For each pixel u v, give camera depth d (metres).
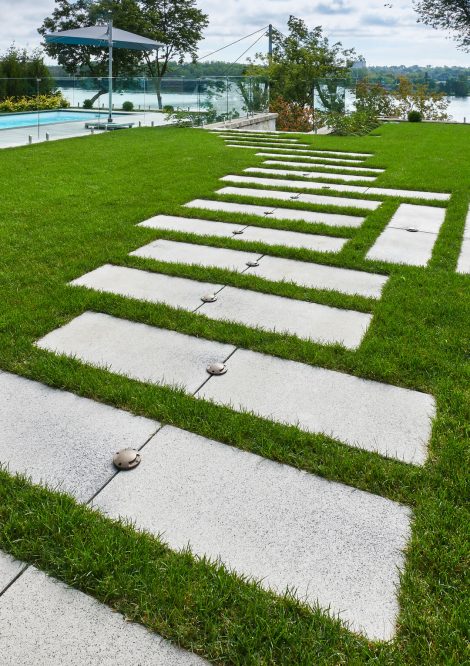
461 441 2.32
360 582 1.68
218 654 1.46
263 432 2.37
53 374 2.78
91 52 28.28
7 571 1.70
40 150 11.29
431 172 8.98
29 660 1.44
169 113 17.86
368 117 18.47
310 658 1.44
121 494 2.03
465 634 1.51
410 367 2.92
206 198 7.02
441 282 4.14
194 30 29.89
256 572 1.71
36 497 1.99
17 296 3.76
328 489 2.07
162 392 2.66
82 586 1.65
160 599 1.60
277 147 12.45
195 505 1.98
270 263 4.63
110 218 5.84
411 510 1.97
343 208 6.51
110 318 3.53
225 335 3.26
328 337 3.30
